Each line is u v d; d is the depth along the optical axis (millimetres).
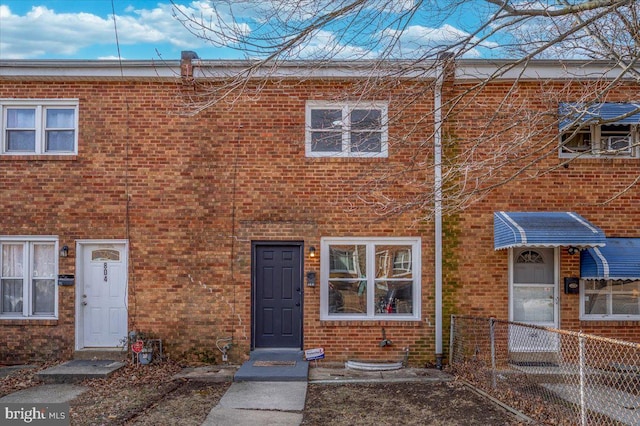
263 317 11227
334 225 11102
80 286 11188
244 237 11109
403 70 6961
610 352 10836
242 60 10812
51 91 11234
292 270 11266
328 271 11148
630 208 11031
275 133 11188
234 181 11172
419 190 10844
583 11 6926
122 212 11172
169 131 11211
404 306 11148
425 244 11070
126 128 11227
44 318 11078
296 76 9547
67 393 8984
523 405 8070
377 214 10305
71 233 11156
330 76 10820
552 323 10984
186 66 10859
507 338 10688
